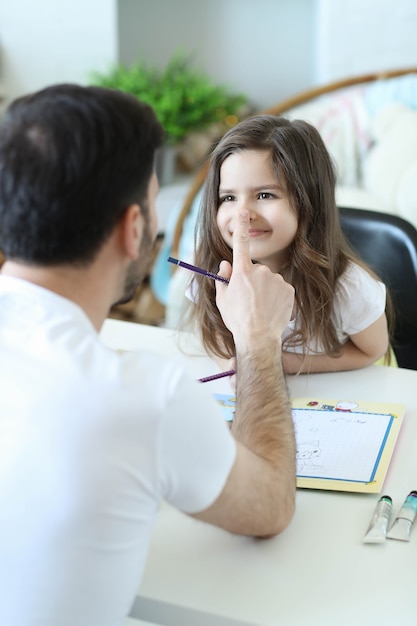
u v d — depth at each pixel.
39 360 0.77
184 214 3.01
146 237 0.85
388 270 1.78
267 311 1.04
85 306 0.82
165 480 0.79
